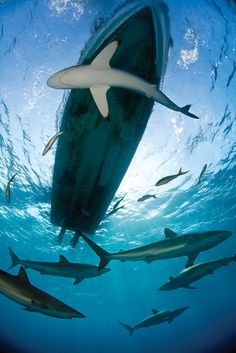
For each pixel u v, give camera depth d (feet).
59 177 27.91
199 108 32.40
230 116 33.88
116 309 142.00
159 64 20.12
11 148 37.04
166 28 19.13
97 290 102.73
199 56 28.02
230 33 26.58
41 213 49.24
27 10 25.77
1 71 29.50
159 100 13.58
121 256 17.72
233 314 156.35
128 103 21.80
